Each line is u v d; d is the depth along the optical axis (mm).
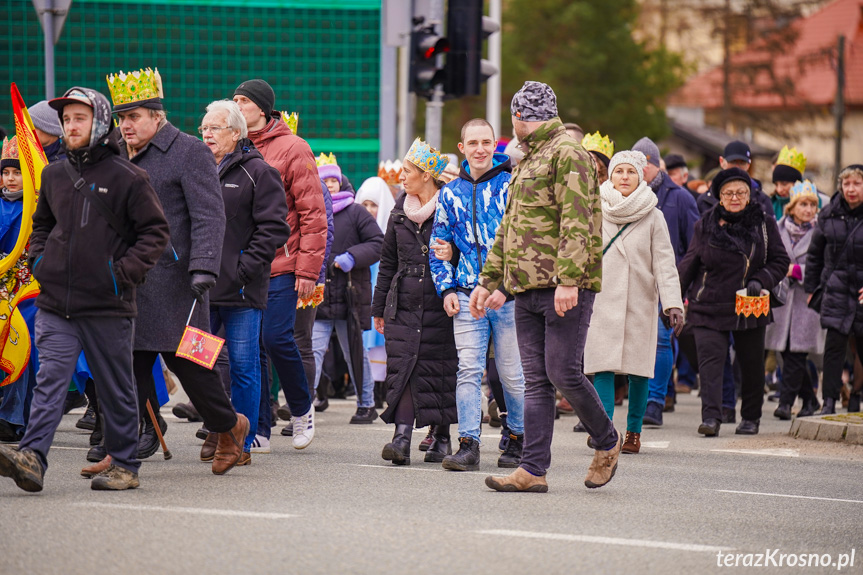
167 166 19391
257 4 47188
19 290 23172
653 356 25922
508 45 142375
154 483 19359
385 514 17094
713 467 23891
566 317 18797
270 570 13758
